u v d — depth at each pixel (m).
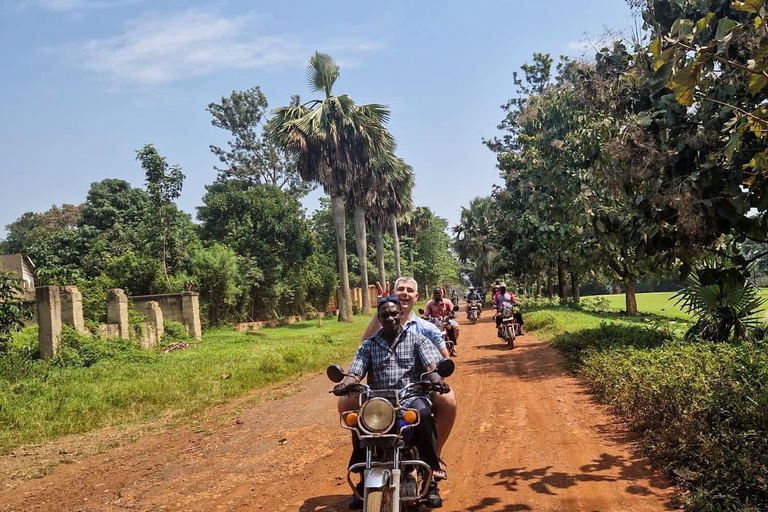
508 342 16.02
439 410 4.75
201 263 26.25
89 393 10.60
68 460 7.01
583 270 14.42
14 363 12.73
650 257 11.60
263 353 15.98
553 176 16.45
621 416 7.40
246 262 30.00
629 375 8.18
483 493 5.03
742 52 8.11
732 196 8.77
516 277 40.34
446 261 69.38
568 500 4.76
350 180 30.67
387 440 3.91
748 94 9.02
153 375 12.81
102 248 30.52
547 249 26.67
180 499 5.35
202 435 7.99
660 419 6.41
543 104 20.44
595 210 12.57
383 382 4.62
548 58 39.84
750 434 5.04
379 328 5.17
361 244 36.59
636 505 4.57
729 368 7.07
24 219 50.19
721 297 10.69
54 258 30.92
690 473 4.94
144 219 32.59
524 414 7.98
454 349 14.14
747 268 10.52
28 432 8.34
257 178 52.94
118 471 6.47
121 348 16.17
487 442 6.66
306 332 25.86
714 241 10.49
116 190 35.91
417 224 60.50
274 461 6.39
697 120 9.29
